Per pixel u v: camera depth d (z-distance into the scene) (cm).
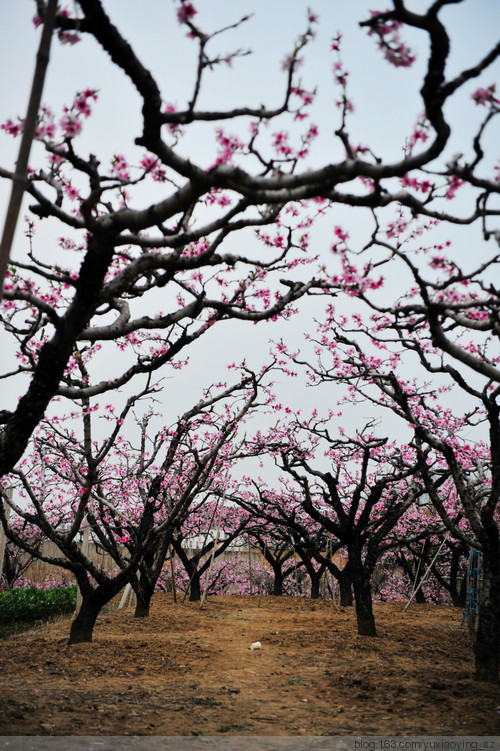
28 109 472
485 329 711
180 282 777
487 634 845
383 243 646
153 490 1380
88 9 457
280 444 1478
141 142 511
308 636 1235
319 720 656
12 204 470
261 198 527
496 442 855
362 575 1277
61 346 580
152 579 1515
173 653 1014
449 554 2614
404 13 450
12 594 1767
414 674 889
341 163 507
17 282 750
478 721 640
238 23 491
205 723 634
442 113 476
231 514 2381
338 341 1080
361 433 1388
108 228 547
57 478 2005
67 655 972
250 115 520
